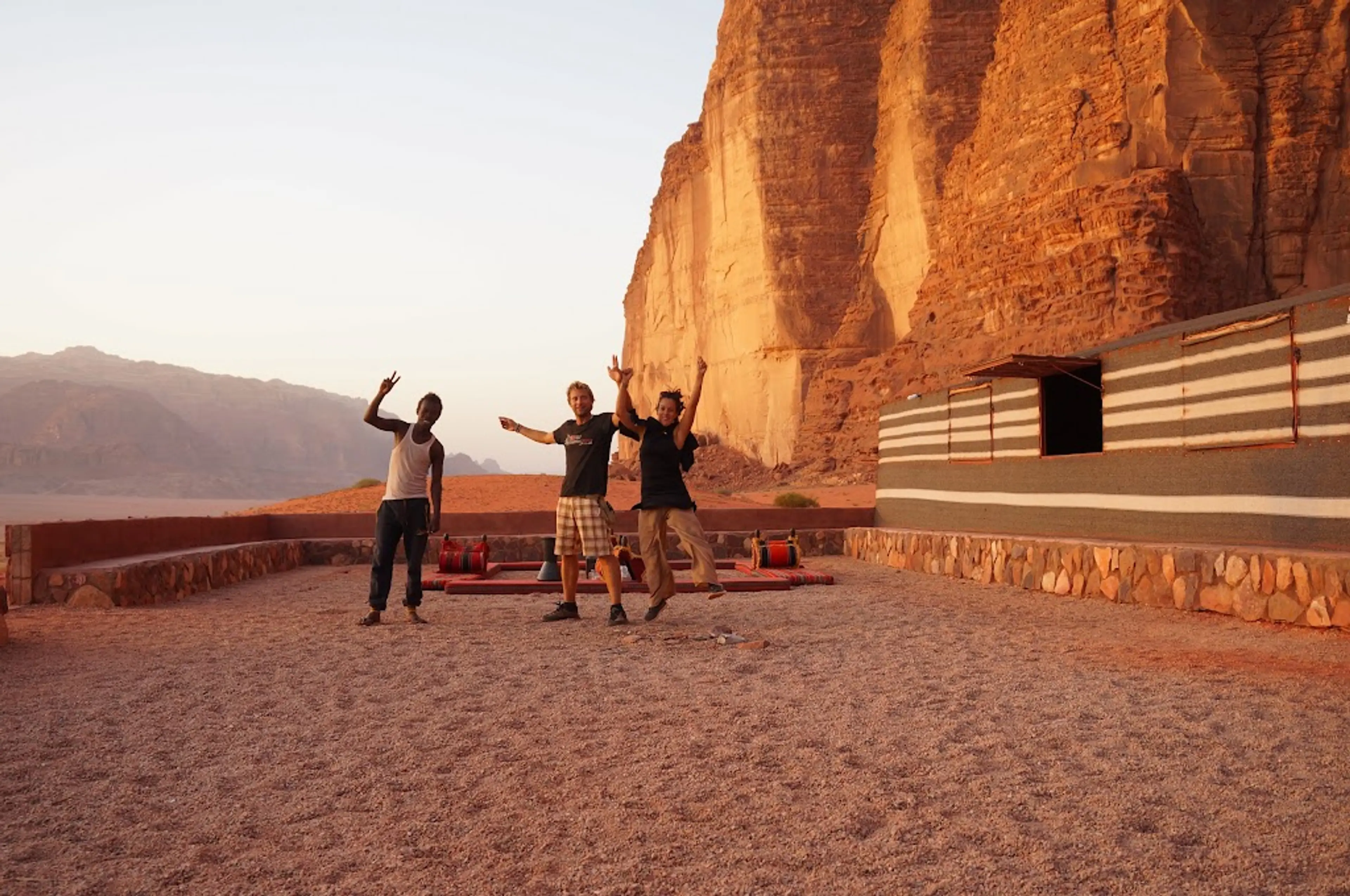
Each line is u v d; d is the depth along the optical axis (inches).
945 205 2405.3
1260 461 385.4
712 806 147.2
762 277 2731.3
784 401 2677.2
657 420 356.8
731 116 2881.4
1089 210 1836.9
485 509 864.3
